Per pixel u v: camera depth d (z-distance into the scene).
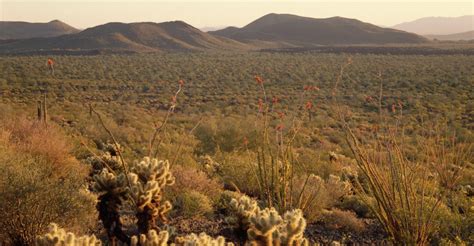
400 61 98.06
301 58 118.38
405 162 7.16
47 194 5.80
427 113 32.94
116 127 23.42
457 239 6.41
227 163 12.12
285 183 6.84
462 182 12.09
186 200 7.88
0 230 5.59
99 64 90.25
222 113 40.69
